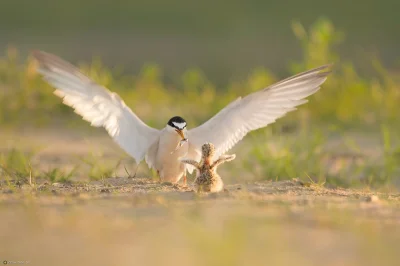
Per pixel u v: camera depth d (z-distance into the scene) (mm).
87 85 10141
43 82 20000
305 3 34906
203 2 35344
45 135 17781
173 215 8219
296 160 13523
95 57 28703
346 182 12781
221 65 27984
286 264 6445
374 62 21328
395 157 13969
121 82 22672
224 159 10227
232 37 32469
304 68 19578
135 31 33188
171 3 35500
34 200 9125
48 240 7215
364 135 17719
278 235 7418
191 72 22703
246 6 35000
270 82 21297
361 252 6844
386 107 19781
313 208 8688
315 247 6996
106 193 9672
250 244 7086
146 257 6617
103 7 35156
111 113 10438
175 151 10766
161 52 30125
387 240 7273
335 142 16875
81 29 33188
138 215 8242
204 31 33344
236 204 8859
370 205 8984
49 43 30781
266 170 13336
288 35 32469
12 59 20672
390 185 12867
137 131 10727
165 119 18766
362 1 34250
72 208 8602
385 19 32688
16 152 14398
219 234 7340
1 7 34406
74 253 6762
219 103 20344
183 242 7113
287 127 17609
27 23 33344
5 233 7477
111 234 7418
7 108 19406
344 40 30781
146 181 11070
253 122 10539
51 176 11727
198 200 9094
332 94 20156
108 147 16250
